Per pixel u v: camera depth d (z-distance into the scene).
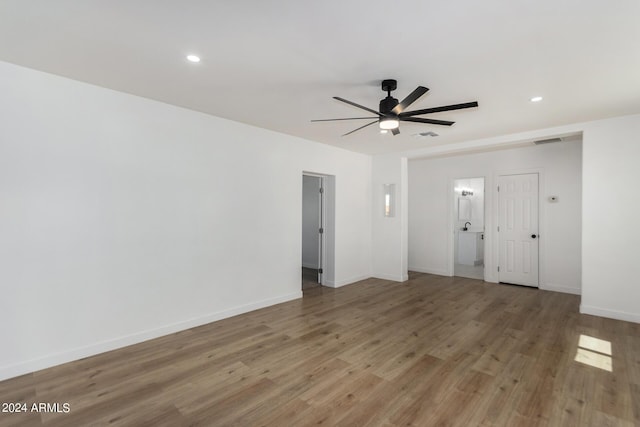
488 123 4.09
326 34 2.08
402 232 6.14
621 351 3.08
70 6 1.79
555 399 2.31
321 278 5.92
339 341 3.35
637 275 3.83
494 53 2.31
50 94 2.75
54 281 2.78
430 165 6.92
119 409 2.19
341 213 5.82
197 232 3.76
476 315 4.19
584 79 2.75
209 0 1.73
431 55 2.35
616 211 3.92
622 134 3.86
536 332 3.59
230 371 2.71
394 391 2.42
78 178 2.91
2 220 2.54
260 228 4.44
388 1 1.73
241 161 4.19
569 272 5.30
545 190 5.52
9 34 2.10
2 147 2.54
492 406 2.23
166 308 3.50
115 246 3.13
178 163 3.58
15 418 2.09
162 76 2.76
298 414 2.14
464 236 8.23
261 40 2.16
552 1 1.73
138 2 1.75
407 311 4.36
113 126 3.11
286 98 3.25
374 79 2.77
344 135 4.59
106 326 3.08
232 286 4.12
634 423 2.04
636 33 2.04
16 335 2.61
